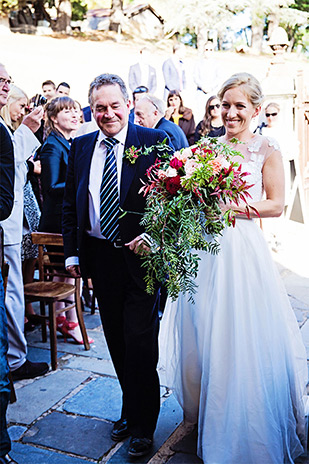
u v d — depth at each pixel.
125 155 2.52
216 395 2.39
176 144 4.39
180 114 7.06
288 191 7.16
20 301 3.39
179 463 2.52
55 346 3.53
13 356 3.38
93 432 2.83
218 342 2.40
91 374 3.48
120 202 2.52
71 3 28.67
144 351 2.56
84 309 4.71
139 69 9.09
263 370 2.39
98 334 4.14
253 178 2.50
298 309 4.52
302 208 7.31
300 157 7.63
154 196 2.36
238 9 25.00
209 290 2.49
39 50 20.42
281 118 7.25
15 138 3.27
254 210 2.41
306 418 2.73
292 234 7.03
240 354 2.36
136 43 25.70
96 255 2.66
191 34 28.17
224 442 2.37
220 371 2.39
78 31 26.92
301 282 5.27
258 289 2.43
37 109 3.32
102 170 2.58
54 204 3.98
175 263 2.27
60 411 3.04
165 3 27.16
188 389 2.66
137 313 2.57
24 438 2.79
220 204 2.38
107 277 2.64
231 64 21.67
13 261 3.31
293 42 28.61
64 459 2.60
